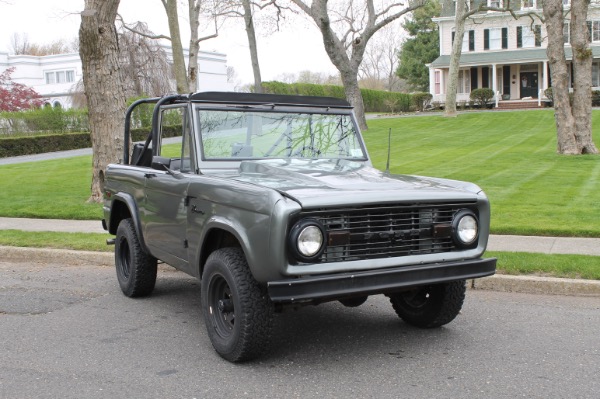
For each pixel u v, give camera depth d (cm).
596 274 689
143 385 434
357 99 3002
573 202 1117
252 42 3028
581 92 1825
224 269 462
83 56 1227
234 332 458
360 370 457
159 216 582
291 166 540
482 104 4359
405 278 445
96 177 1293
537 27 4081
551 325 567
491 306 636
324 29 2750
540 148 2103
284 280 417
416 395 410
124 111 1279
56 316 613
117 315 616
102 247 911
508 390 417
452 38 4678
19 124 3278
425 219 470
